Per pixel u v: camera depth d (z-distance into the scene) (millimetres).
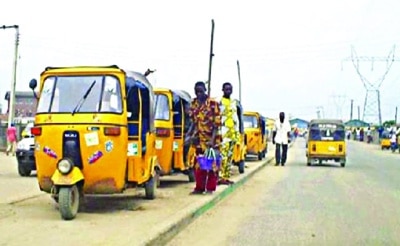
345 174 25406
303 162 34406
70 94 11250
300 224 11867
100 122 10867
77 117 10914
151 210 12070
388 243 10078
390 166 31969
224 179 17328
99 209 12117
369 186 19984
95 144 10820
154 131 13547
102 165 10867
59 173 10633
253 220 12320
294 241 10164
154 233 9453
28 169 20156
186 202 13406
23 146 20016
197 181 15227
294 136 83438
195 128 15359
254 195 16828
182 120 16969
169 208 12383
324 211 13734
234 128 17469
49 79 11477
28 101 45812
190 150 17453
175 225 10617
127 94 11781
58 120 10914
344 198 16391
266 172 26016
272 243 9969
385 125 100812
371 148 65438
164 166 16047
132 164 12008
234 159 21188
